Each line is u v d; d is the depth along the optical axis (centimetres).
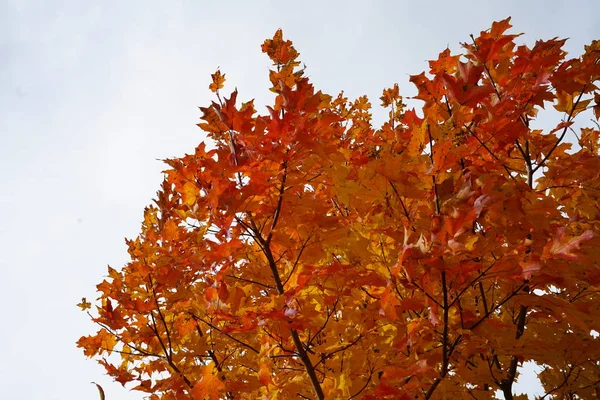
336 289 255
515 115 256
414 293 242
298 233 249
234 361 318
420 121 278
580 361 262
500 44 260
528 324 279
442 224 196
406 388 218
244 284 277
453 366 268
